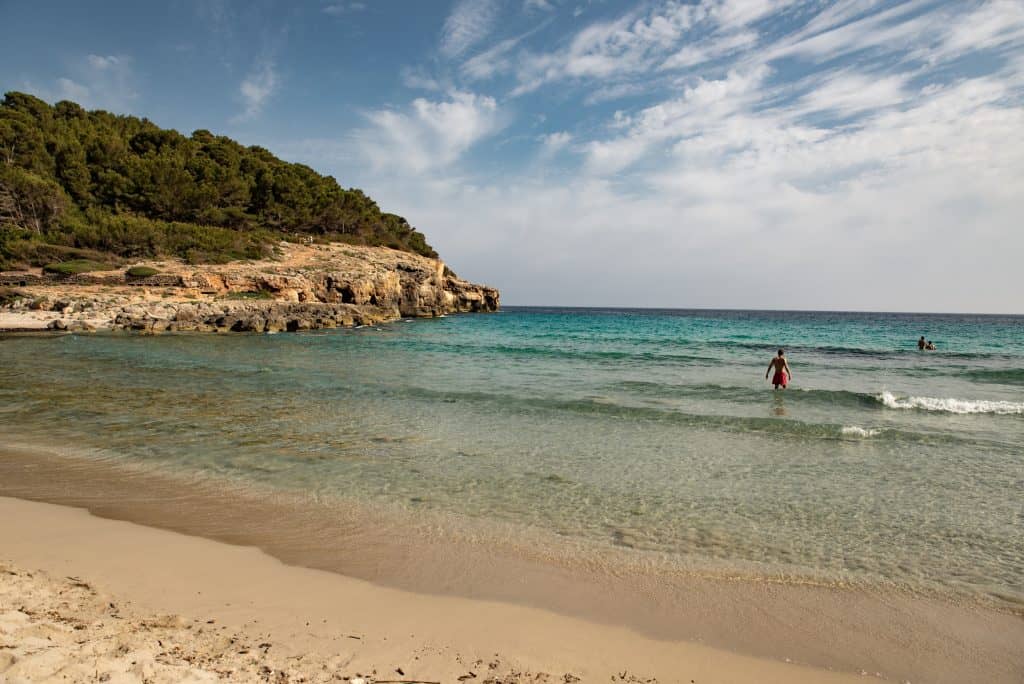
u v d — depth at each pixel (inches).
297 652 155.1
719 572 225.8
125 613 170.6
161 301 1756.9
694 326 2659.9
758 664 164.1
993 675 161.9
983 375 894.4
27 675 123.5
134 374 768.3
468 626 179.2
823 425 493.7
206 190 2650.1
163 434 440.8
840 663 165.9
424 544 248.1
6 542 231.0
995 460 392.5
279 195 3038.9
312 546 242.4
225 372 810.8
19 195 2127.2
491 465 372.5
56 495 299.4
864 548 250.4
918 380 832.9
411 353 1165.1
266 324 1691.7
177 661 141.2
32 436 426.9
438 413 539.2
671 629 182.7
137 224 2182.6
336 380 747.4
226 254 2289.6
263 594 194.7
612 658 163.8
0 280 1748.3
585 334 1919.3
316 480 335.9
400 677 145.5
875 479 349.4
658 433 466.0
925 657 170.4
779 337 1924.2
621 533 264.1
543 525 272.5
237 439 430.0
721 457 396.5
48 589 183.2
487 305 3927.2
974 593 211.2
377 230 3690.9
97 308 1598.2
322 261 2522.1
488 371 871.7
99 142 2623.0
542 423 500.7
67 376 739.4
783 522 280.1
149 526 259.0
